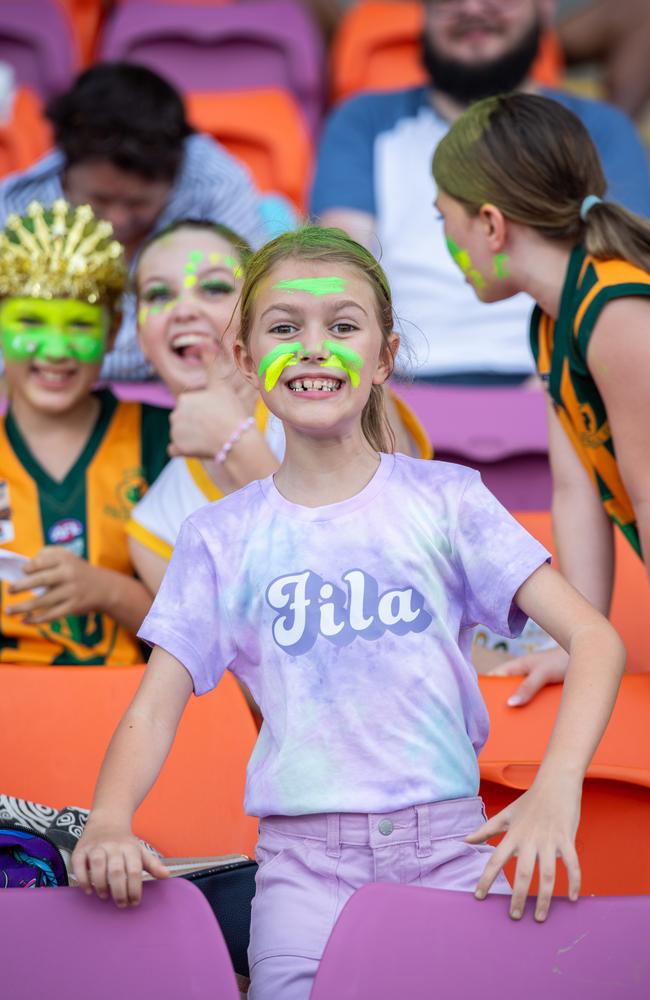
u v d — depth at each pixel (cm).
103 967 279
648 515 410
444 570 331
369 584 327
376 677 321
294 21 1053
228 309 508
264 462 463
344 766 318
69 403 510
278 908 313
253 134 997
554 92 869
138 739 314
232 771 397
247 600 333
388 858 314
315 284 335
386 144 852
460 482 338
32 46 1047
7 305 507
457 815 320
